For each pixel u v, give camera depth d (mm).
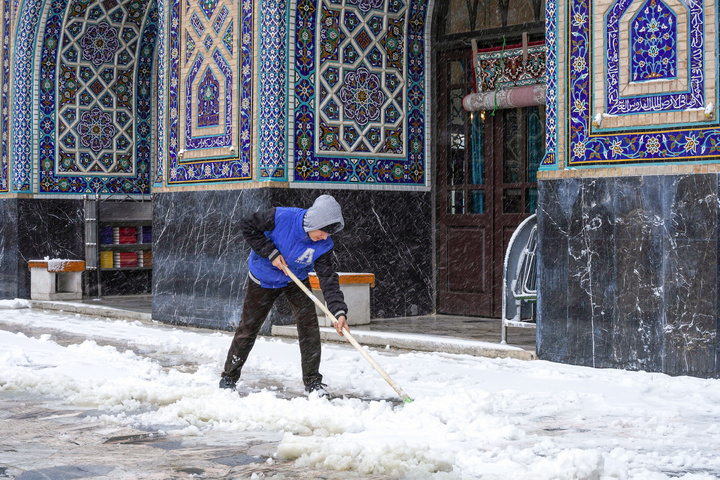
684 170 6668
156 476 3982
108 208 14141
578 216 7191
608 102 7102
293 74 9570
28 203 13609
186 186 10430
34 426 4996
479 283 10414
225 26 9992
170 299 10625
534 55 9758
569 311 7242
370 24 10180
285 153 9516
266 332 9438
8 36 13867
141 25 14266
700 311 6590
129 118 14453
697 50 6684
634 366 6895
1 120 13992
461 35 10414
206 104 10227
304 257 5773
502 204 10203
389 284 10359
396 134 10438
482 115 10328
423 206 10695
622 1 7039
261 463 4203
